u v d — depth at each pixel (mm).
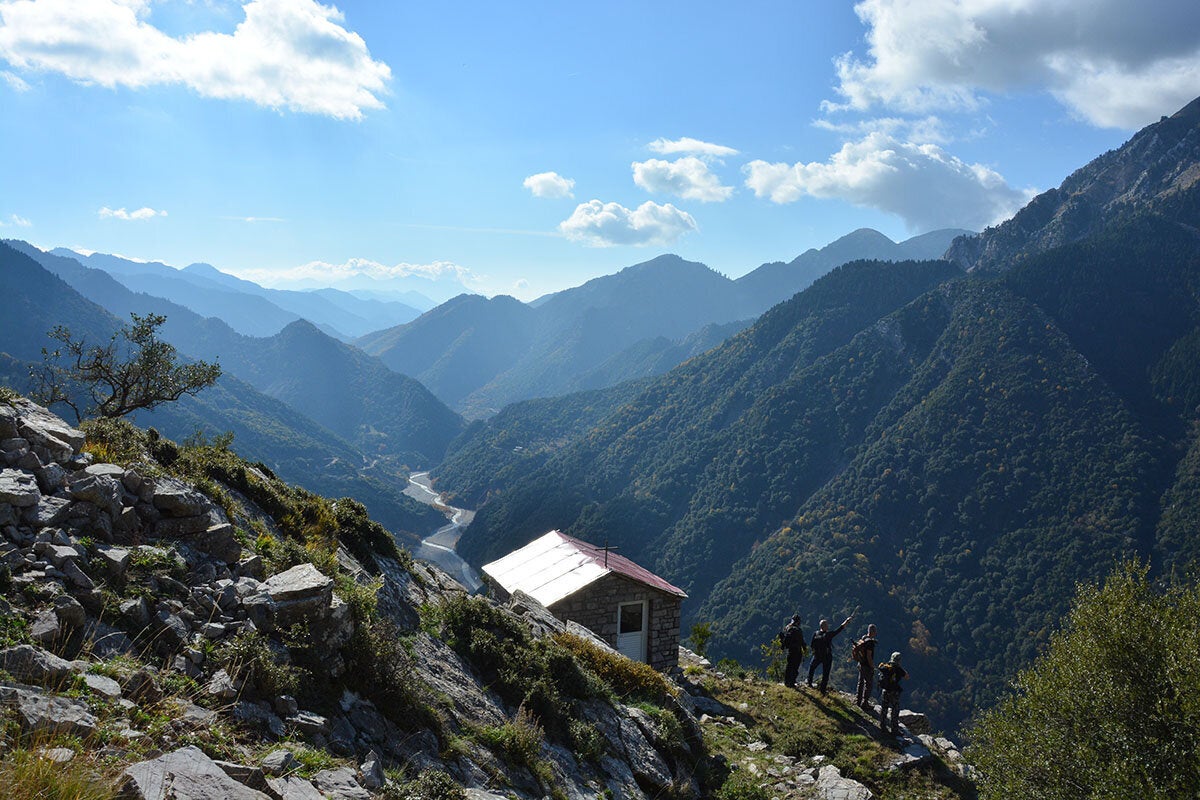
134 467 9766
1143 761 17281
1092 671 19531
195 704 6648
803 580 151625
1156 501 143625
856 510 175375
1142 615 19688
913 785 19688
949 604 145625
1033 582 139250
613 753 13359
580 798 11039
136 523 8680
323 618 8781
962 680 129875
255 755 6414
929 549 161375
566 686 14180
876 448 192375
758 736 21031
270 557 10500
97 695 5664
